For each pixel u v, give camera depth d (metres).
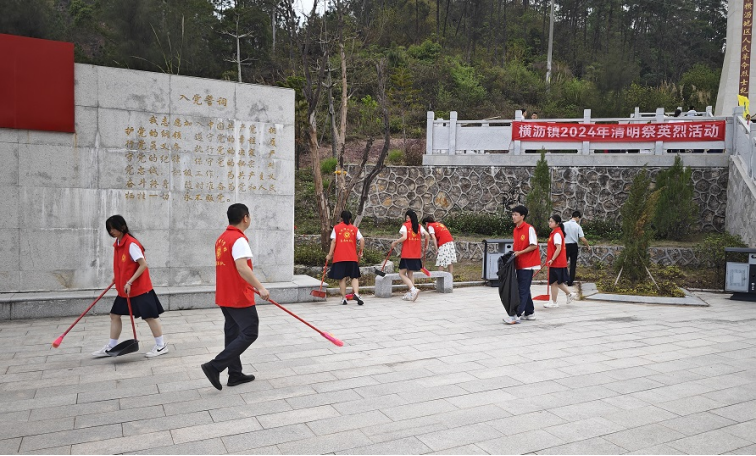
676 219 12.53
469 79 27.27
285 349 5.63
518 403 4.04
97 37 23.00
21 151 7.09
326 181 16.88
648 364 5.15
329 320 7.20
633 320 7.34
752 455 3.18
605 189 13.94
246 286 4.35
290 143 8.81
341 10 11.64
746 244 11.17
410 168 15.41
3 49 6.93
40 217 7.23
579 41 38.66
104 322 6.82
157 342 5.34
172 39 18.66
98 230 7.52
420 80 26.44
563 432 3.50
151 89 7.79
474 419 3.72
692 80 26.80
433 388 4.39
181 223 8.05
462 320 7.26
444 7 39.62
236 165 8.40
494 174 14.64
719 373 4.86
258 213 8.60
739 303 8.85
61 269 7.36
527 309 7.25
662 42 38.91
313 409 3.90
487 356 5.41
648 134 13.71
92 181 7.48
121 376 4.68
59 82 7.20
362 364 5.09
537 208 13.21
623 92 24.36
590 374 4.81
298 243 13.23
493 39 36.62
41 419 3.69
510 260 7.01
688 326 6.95
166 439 3.36
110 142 7.56
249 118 8.48
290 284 8.62
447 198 15.05
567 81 29.42
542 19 41.69
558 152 15.28
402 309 8.06
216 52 23.75
